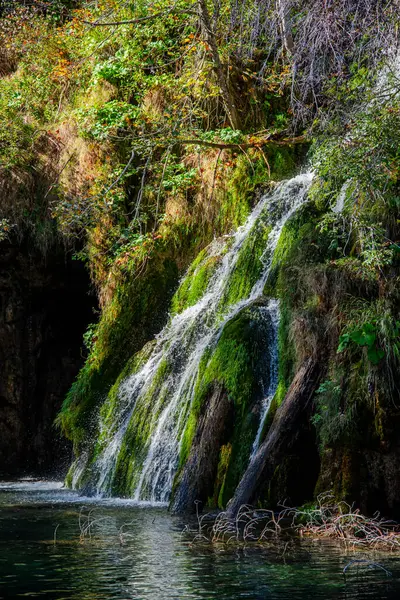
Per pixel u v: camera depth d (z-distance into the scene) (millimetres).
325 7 10359
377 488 7938
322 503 7887
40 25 17484
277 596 4625
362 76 9398
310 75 10836
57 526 7605
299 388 8398
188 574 5270
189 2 14742
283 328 9250
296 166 13961
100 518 8281
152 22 14977
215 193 14094
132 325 13953
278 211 11969
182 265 14195
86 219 12734
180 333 12039
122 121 14562
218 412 9406
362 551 6207
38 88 16969
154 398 11352
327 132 8836
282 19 11352
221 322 11148
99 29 16141
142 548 6312
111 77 15625
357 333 8008
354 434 8086
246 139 14180
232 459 9062
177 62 15633
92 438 12789
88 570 5414
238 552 6129
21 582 5031
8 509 9188
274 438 8180
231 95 14633
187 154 14695
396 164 8219
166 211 14445
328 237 9344
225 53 14523
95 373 13844
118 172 14281
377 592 4719
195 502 8953
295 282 9148
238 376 9531
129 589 4816
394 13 9508
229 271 12000
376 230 8234
